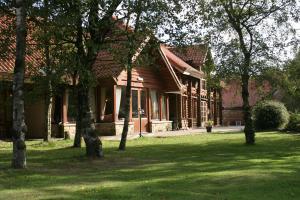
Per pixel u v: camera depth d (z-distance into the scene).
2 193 9.63
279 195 9.38
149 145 21.45
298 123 32.72
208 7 19.27
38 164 14.23
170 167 13.54
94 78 14.84
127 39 14.80
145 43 15.45
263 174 11.88
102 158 15.84
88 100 15.85
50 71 15.30
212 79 20.98
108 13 14.44
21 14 12.85
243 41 20.45
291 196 9.32
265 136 27.55
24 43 12.91
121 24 15.34
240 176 11.56
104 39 15.02
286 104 40.94
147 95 33.12
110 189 9.98
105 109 29.20
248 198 9.08
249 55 20.50
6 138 24.30
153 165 14.06
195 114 44.28
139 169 13.19
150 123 33.25
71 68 14.32
